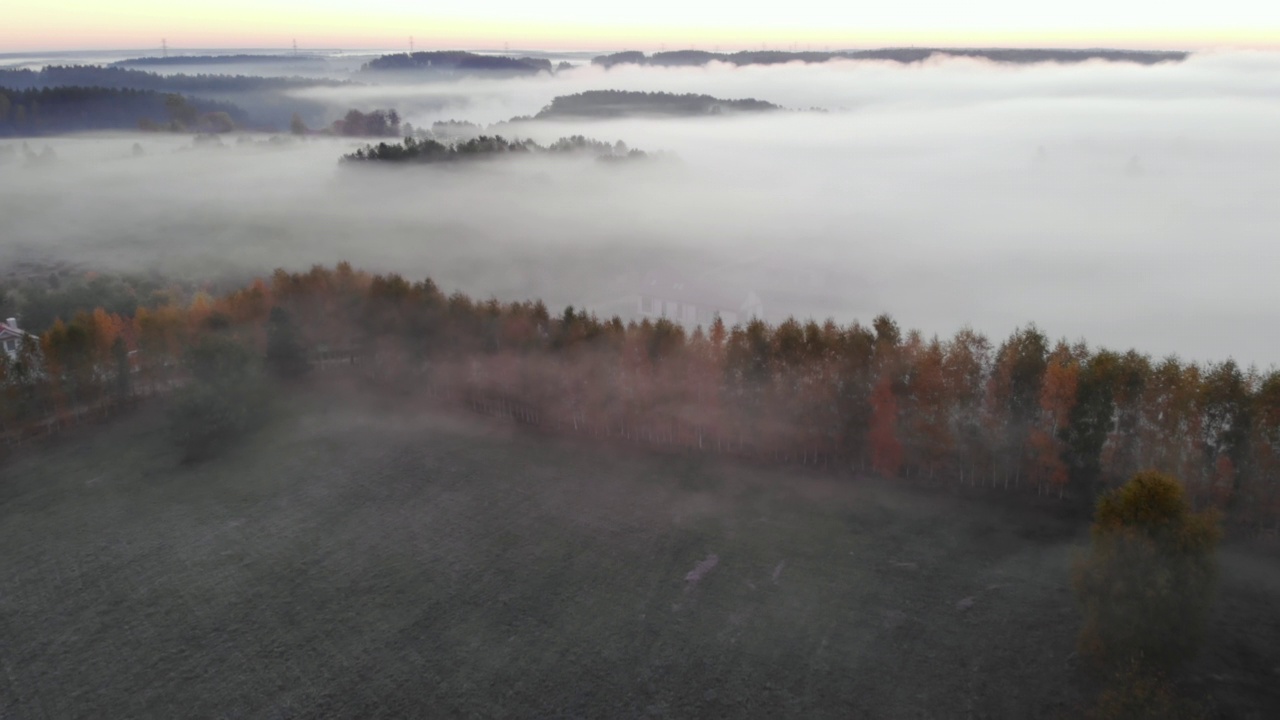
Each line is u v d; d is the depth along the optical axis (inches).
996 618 1491.1
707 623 1523.1
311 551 1830.7
